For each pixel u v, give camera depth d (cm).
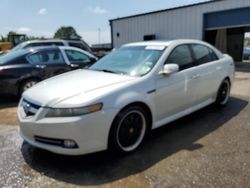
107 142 313
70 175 296
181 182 275
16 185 278
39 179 289
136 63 398
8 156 344
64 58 710
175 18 1598
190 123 454
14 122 488
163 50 405
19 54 655
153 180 281
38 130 304
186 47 445
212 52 512
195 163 314
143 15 1778
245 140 379
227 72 539
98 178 289
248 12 1287
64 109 293
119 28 1980
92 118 294
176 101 407
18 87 631
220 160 320
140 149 354
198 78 447
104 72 393
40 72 655
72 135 290
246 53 2238
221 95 538
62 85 341
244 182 273
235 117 484
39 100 313
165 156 334
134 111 341
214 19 1432
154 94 366
